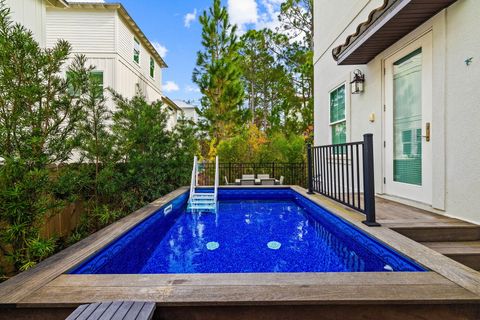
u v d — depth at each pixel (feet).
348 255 9.99
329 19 21.53
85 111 12.12
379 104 14.55
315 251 10.52
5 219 7.96
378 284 5.28
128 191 15.40
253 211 17.71
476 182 8.79
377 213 10.79
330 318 4.86
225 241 11.83
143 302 4.74
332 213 11.91
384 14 11.02
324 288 5.15
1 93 8.16
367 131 15.90
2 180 7.79
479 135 8.65
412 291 5.00
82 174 11.65
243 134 35.81
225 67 37.45
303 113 50.80
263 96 68.95
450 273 5.71
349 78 17.92
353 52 14.19
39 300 4.83
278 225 14.33
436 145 10.43
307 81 55.42
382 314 4.85
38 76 9.14
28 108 8.79
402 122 12.89
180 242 11.76
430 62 10.93
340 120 19.52
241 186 22.22
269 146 33.06
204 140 38.63
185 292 5.06
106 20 30.96
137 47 38.01
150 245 11.40
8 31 8.59
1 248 8.09
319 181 16.87
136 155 15.72
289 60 57.57
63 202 9.29
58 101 9.71
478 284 5.24
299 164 29.84
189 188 20.53
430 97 10.98
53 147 9.26
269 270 8.81
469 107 8.98
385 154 14.23
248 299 4.79
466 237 8.70
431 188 10.97
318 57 24.31
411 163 12.25
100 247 7.62
